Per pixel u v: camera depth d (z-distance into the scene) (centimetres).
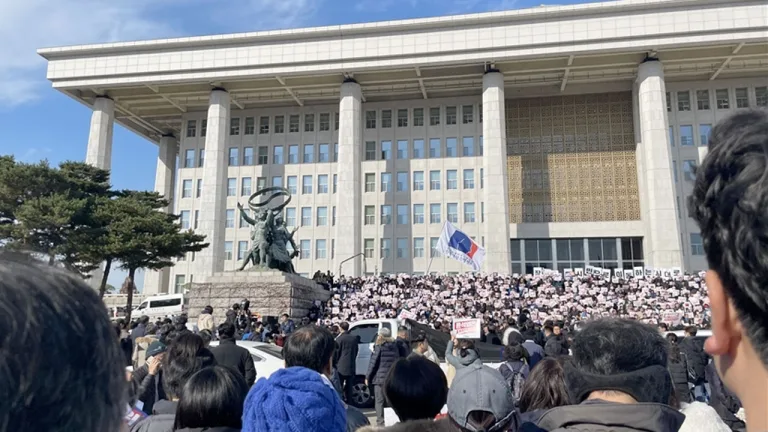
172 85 5516
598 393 242
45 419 90
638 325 259
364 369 1362
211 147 5372
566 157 5619
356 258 5003
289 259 2825
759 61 5062
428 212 5662
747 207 96
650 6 4819
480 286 3459
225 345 704
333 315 3002
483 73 5309
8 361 88
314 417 244
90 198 3516
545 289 3381
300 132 6044
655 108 4838
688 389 999
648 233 5066
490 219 4850
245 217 2786
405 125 5903
